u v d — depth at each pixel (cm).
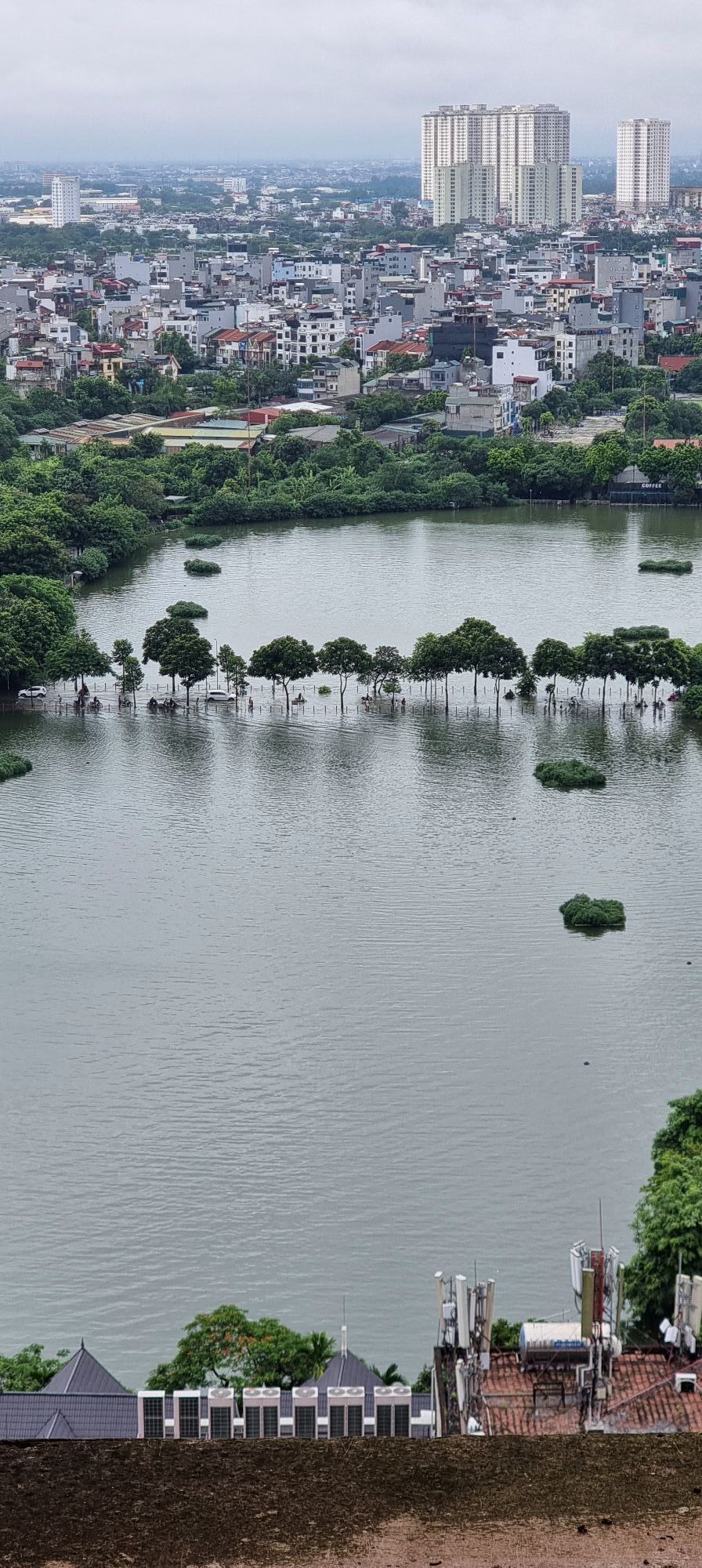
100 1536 4291
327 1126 16875
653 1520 4375
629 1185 15812
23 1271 14638
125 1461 4538
